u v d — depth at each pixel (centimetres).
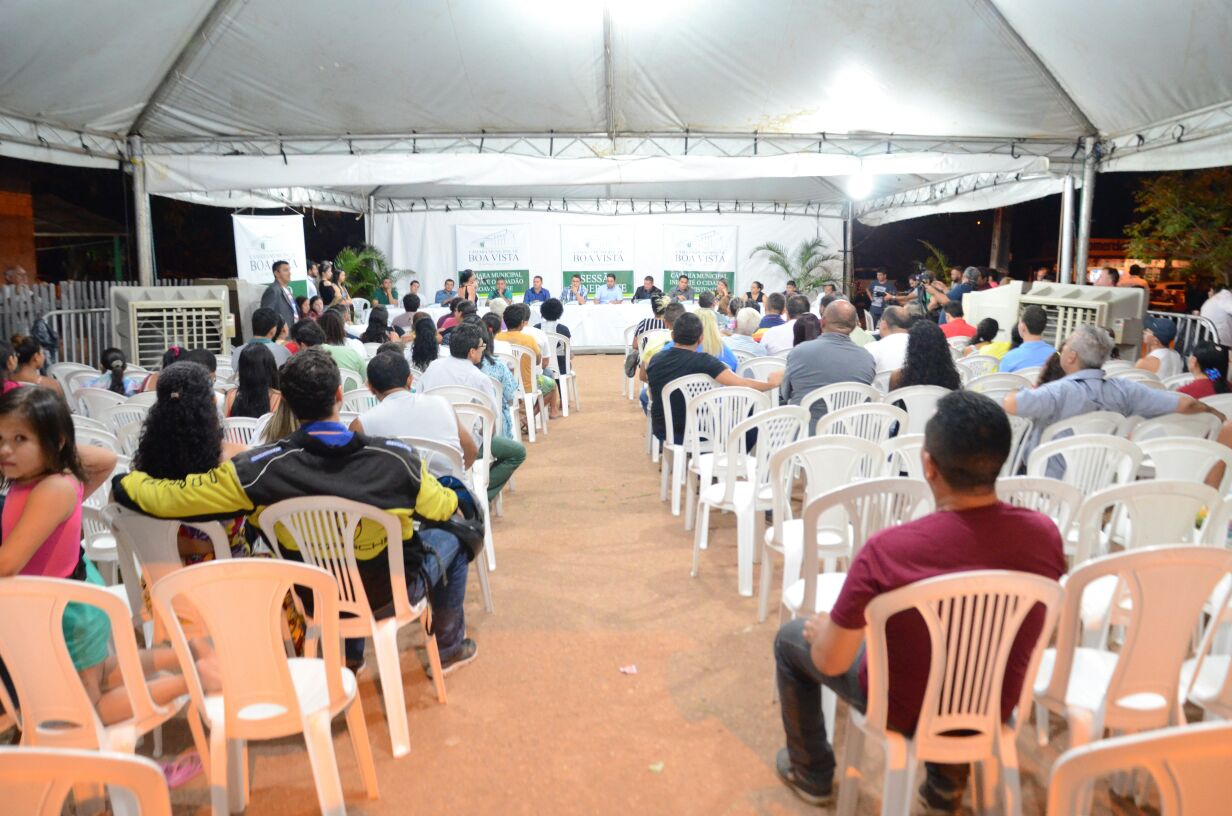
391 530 278
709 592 421
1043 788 258
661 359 559
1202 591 205
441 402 387
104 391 552
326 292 1189
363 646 336
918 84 888
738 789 264
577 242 1678
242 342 1016
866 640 205
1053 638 270
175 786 268
